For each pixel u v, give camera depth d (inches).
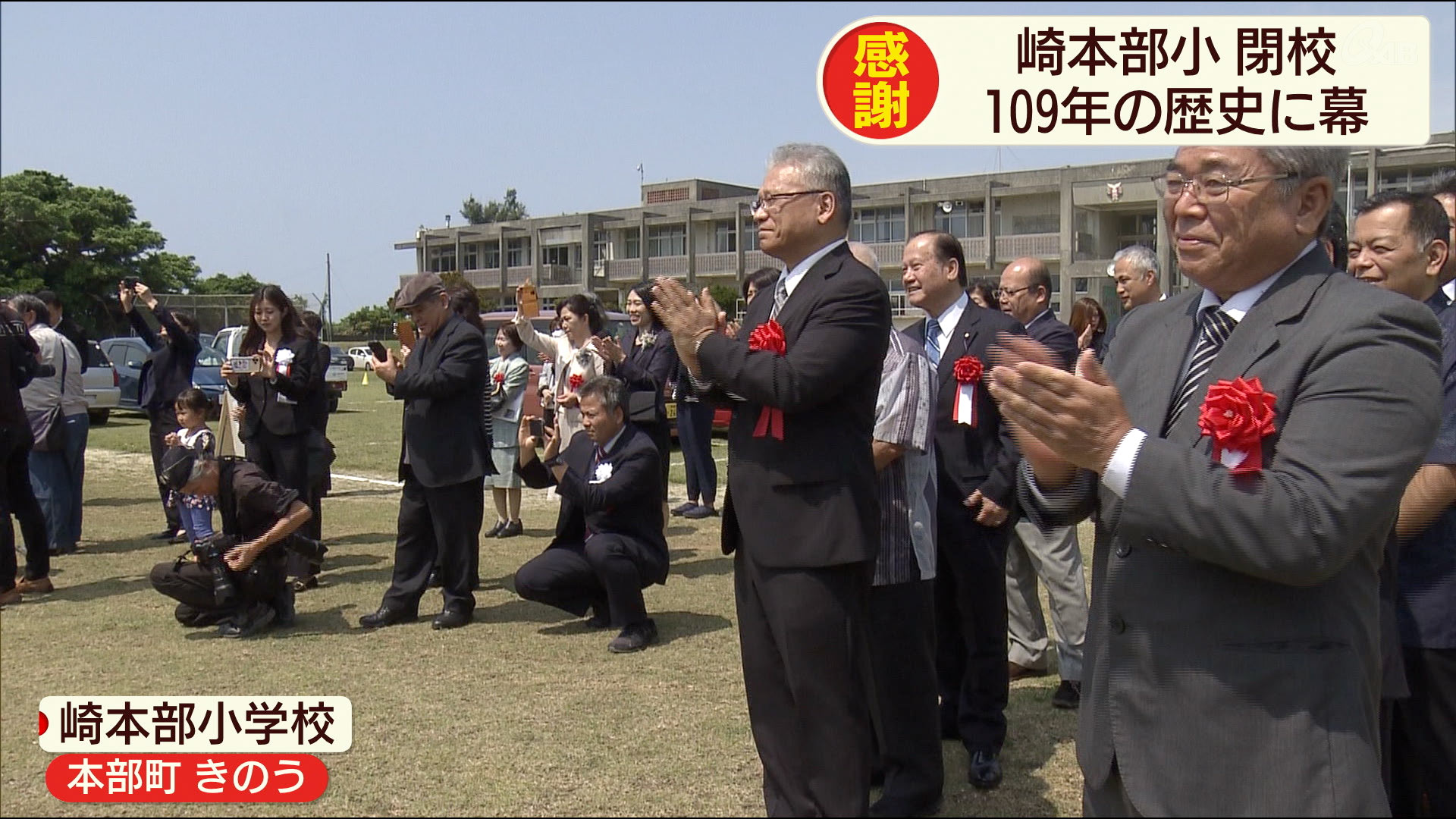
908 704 139.2
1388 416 71.6
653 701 179.9
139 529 346.0
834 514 114.1
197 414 251.1
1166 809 77.9
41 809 140.5
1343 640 76.5
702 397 125.0
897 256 1551.4
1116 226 1460.4
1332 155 78.4
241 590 219.9
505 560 300.8
